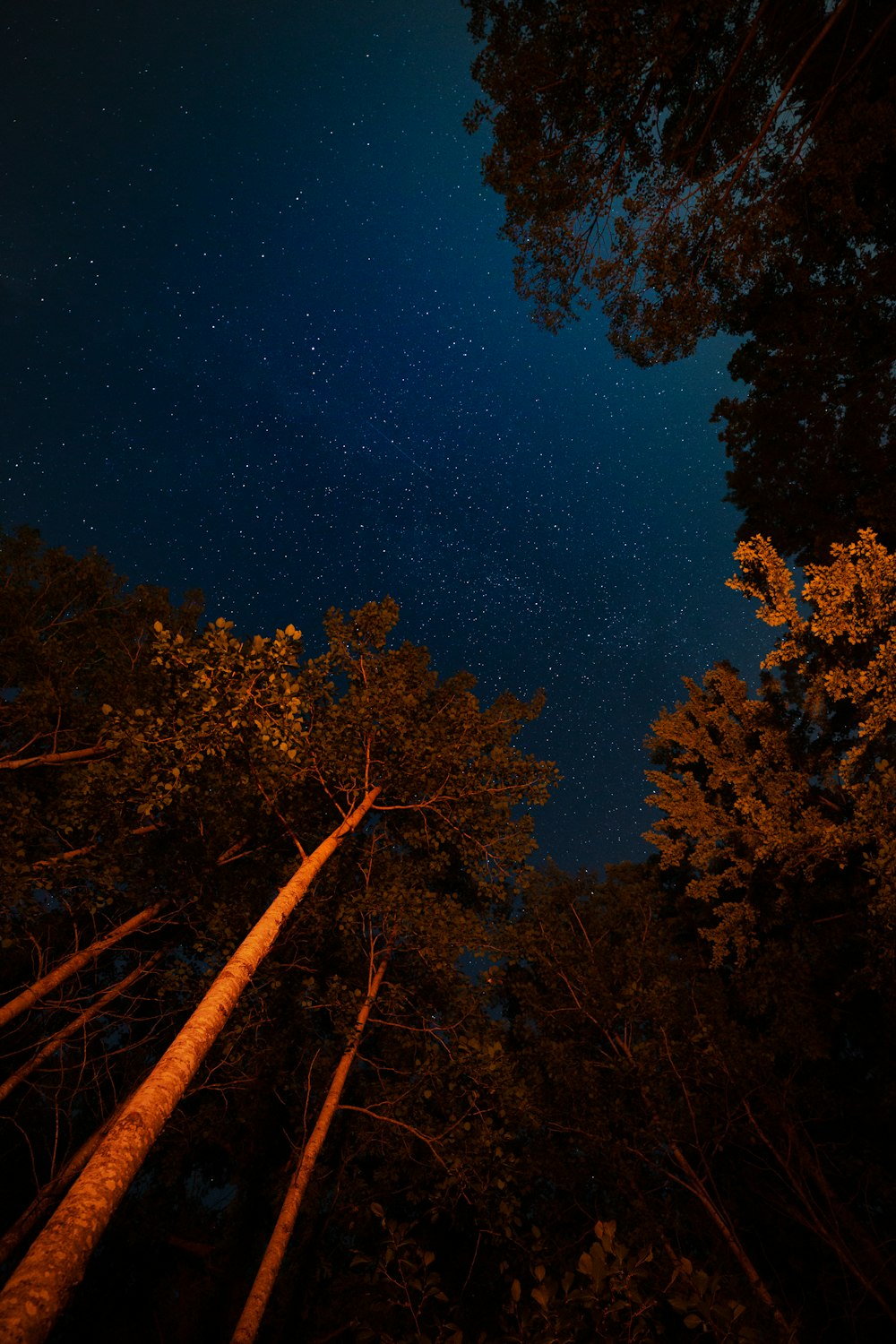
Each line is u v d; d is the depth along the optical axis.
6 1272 6.98
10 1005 7.41
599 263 9.24
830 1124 9.75
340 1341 8.51
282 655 6.13
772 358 9.55
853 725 11.05
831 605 6.87
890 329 8.98
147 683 9.53
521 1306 3.20
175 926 10.10
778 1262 9.17
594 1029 9.90
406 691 8.62
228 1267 9.45
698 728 12.68
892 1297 8.09
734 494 10.36
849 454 9.47
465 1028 8.88
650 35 7.58
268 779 7.71
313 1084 9.93
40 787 9.98
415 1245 4.18
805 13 7.99
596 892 11.88
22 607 10.49
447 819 8.68
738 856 11.45
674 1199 8.53
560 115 8.72
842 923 10.48
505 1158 7.51
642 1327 3.08
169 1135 9.93
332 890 9.23
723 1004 10.23
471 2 8.33
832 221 9.06
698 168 9.09
